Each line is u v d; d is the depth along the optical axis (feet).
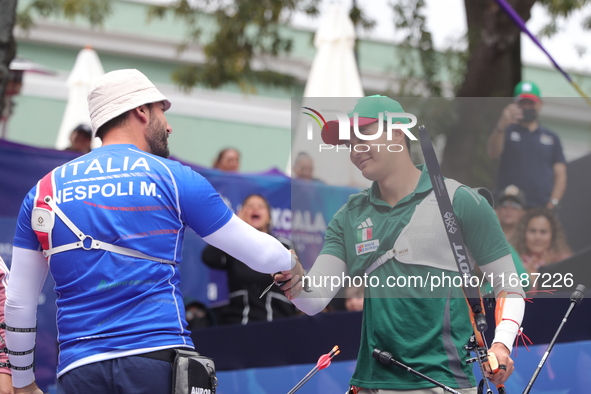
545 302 25.63
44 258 16.87
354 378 19.63
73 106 52.75
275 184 36.83
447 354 18.61
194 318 34.12
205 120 100.58
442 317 18.75
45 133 90.84
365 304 19.39
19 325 17.15
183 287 35.24
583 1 66.64
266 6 72.54
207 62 79.30
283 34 110.73
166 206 16.01
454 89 71.31
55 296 32.68
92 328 15.29
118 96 16.88
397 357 18.81
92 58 54.19
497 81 55.31
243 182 36.09
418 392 18.43
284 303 34.53
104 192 15.84
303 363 27.58
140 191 15.88
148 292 15.49
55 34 103.45
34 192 16.48
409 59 76.95
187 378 15.12
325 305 19.24
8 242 31.71
